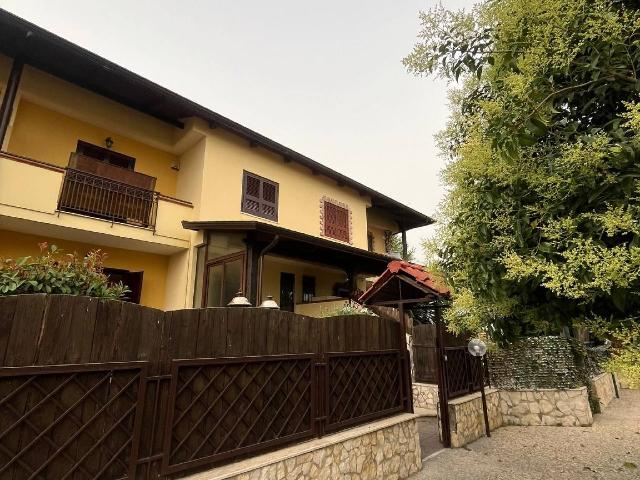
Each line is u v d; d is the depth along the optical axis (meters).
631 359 1.81
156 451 2.77
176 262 8.78
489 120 2.38
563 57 2.12
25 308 2.37
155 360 2.91
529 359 8.26
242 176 9.95
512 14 2.20
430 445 6.32
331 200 12.59
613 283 1.84
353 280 10.56
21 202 6.18
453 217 2.86
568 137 2.36
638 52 2.05
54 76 7.87
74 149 8.23
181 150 9.96
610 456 5.63
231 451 3.15
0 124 6.34
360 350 4.87
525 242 2.35
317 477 3.70
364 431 4.39
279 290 10.66
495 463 5.40
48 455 2.29
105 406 2.54
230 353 3.40
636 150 1.89
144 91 8.24
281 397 3.75
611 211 1.85
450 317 3.11
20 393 2.25
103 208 7.25
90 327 2.59
